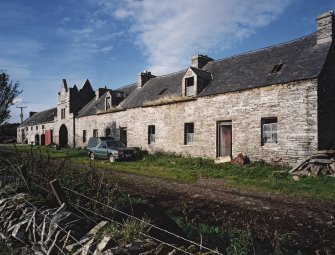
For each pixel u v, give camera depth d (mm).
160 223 4621
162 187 11547
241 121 18141
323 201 9266
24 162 9055
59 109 41188
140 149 25438
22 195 6203
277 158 16391
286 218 7586
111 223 4445
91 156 22812
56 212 4883
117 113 29047
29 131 53125
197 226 6766
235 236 6070
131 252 3416
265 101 17016
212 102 19875
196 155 20812
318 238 6219
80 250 3850
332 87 16188
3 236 5324
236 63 21922
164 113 23469
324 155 13859
